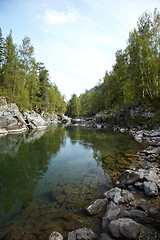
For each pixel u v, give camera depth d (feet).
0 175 25.52
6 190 20.26
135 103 95.09
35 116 112.47
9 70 96.12
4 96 84.07
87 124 155.43
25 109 104.94
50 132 85.10
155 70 81.51
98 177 23.77
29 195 18.76
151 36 80.79
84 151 41.37
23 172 26.81
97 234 11.54
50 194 18.85
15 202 17.21
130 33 96.22
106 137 64.64
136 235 9.99
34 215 14.62
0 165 30.58
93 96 232.32
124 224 10.71
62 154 38.63
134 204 14.42
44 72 171.94
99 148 44.04
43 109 178.91
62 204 16.39
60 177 24.29
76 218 13.84
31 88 131.75
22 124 85.97
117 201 14.92
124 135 69.46
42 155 37.86
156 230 10.61
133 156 33.86
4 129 72.33
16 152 40.60
